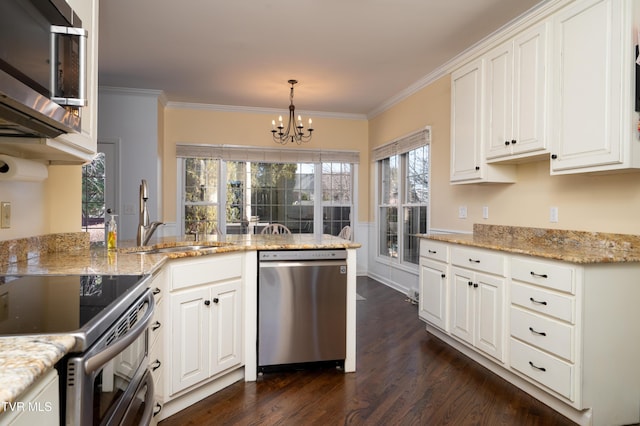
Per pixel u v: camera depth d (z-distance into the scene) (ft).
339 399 7.50
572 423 6.63
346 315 8.72
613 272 6.62
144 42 11.27
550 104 8.13
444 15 9.64
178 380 6.87
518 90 8.93
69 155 6.10
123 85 15.17
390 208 18.33
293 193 19.76
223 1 9.02
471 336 9.12
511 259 7.93
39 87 3.90
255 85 15.25
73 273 5.14
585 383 6.44
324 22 10.06
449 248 10.03
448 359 9.41
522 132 8.80
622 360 6.63
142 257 6.53
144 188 8.44
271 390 7.88
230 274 7.88
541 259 7.17
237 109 18.60
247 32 10.62
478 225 11.75
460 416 6.88
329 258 8.59
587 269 6.45
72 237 7.68
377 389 7.91
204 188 18.57
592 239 8.18
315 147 19.75
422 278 11.35
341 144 20.12
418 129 15.03
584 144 7.32
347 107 18.75
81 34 4.41
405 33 10.62
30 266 5.70
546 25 8.19
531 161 9.70
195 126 18.20
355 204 20.43
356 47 11.60
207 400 7.47
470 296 9.17
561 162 7.82
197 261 7.20
